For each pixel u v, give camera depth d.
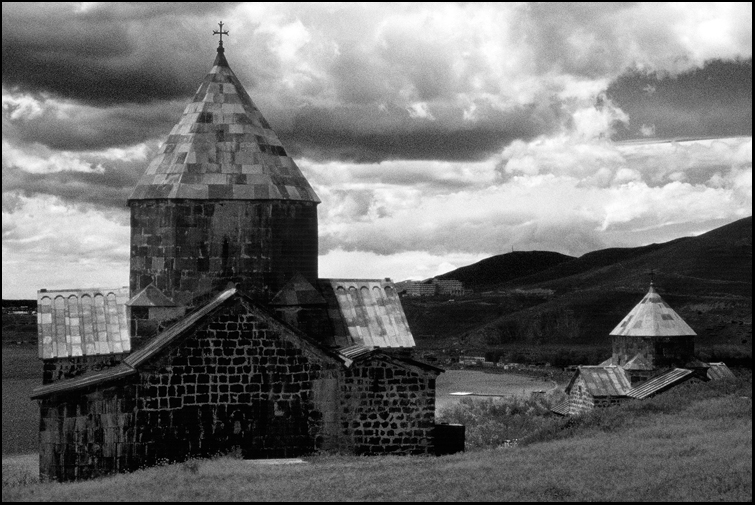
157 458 33.78
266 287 37.94
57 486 28.55
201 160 38.19
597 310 151.50
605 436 35.88
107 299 39.06
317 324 38.47
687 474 26.97
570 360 134.88
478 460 31.59
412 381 36.75
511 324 152.38
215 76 40.44
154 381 33.97
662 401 44.88
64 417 33.47
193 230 37.53
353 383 36.28
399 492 25.66
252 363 35.22
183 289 37.47
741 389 47.31
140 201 38.06
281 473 29.33
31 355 113.38
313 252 39.16
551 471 28.20
